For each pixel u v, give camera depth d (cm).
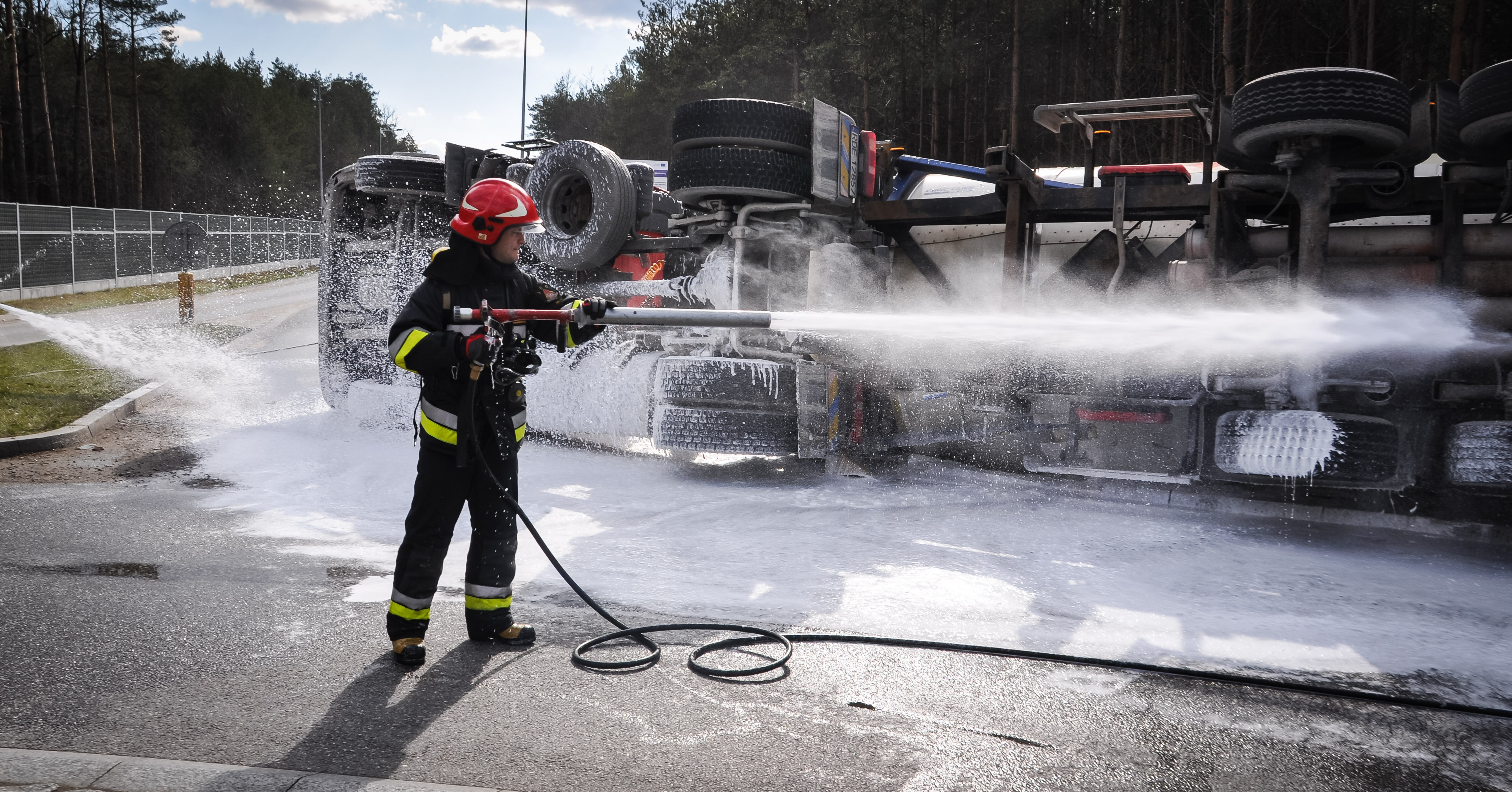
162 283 3766
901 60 3600
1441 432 486
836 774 268
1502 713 310
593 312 362
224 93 7581
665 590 431
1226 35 2342
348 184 912
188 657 348
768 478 662
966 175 760
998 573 455
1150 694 326
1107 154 2138
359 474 667
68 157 5988
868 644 368
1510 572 460
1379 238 522
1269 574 454
